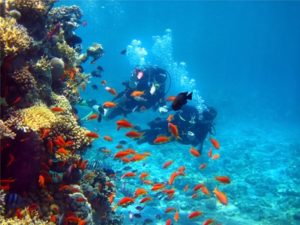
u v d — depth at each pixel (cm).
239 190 1365
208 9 7738
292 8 6612
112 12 7162
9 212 409
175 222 967
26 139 438
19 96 493
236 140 2322
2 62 463
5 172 440
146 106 1152
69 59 739
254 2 6625
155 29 8812
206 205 1158
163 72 1141
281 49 11131
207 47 8419
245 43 10425
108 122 2214
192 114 1076
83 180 607
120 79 3988
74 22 816
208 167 1606
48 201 479
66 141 502
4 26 473
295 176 1662
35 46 567
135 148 1717
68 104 618
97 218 618
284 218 1139
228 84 5369
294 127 3194
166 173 1427
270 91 5681
